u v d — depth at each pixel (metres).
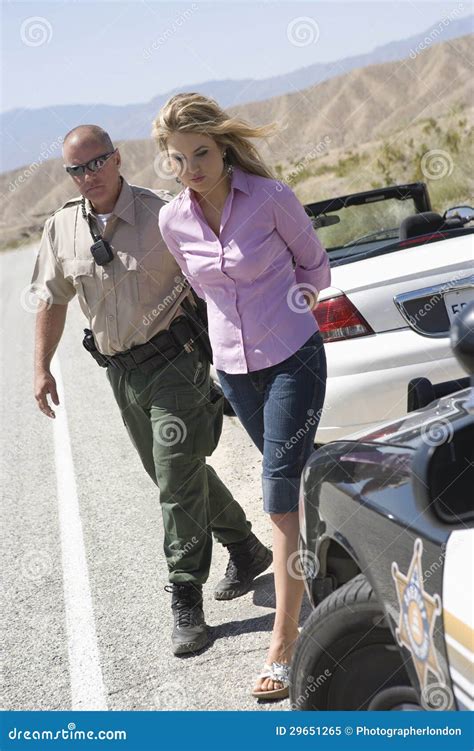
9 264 38.12
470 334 1.99
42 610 4.39
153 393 3.80
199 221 3.26
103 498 5.88
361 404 4.65
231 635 3.84
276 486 3.27
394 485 2.22
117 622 4.14
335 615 2.38
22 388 9.99
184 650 3.74
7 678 3.81
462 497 2.16
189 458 3.77
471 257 4.70
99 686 3.61
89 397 8.98
